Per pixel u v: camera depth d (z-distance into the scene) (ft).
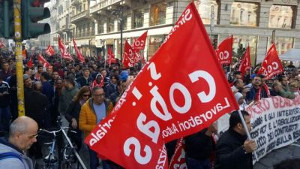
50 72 40.86
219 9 77.66
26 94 20.20
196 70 9.09
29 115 20.16
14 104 23.50
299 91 31.53
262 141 22.17
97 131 8.62
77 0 190.80
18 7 14.94
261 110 22.25
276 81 30.09
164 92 9.05
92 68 49.52
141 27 97.81
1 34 15.34
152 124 8.96
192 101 9.07
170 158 14.61
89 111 17.37
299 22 86.28
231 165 10.71
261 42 82.94
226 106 9.09
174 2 74.90
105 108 17.87
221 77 9.07
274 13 84.02
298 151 23.99
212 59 9.09
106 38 138.62
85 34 186.60
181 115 9.07
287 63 76.07
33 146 20.04
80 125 17.51
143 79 8.96
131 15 106.11
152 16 89.81
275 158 22.30
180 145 14.28
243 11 80.59
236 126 11.05
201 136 13.46
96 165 17.85
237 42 80.53
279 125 24.41
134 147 8.79
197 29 9.09
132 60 47.57
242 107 21.09
